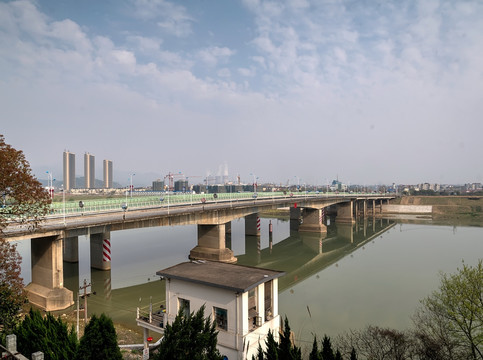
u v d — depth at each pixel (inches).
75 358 744.3
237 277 993.5
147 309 1724.9
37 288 1756.9
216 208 2822.3
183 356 679.7
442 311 1163.9
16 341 829.8
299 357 772.6
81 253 3132.4
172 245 3555.6
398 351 1043.9
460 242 3831.2
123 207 2476.6
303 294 1968.5
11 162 1098.1
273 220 6496.1
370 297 1897.1
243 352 882.8
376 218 6924.2
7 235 1487.5
